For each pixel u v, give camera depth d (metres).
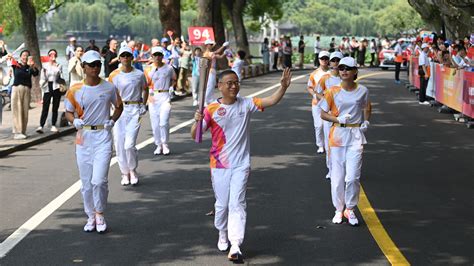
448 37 35.72
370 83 34.34
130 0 45.03
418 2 37.53
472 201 10.31
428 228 8.84
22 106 15.80
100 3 116.00
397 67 34.38
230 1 46.59
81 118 8.66
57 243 8.21
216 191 7.68
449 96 21.11
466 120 19.11
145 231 8.71
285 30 117.44
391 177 12.01
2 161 13.67
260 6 53.94
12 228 8.84
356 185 8.81
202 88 7.56
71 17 115.38
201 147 15.09
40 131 16.73
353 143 8.80
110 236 8.49
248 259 7.59
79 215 9.51
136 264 7.44
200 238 8.41
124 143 11.25
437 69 23.12
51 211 9.71
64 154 14.48
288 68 7.51
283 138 16.38
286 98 26.09
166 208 9.88
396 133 17.42
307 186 11.22
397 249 7.95
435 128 18.41
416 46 29.70
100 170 8.58
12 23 31.91
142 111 11.31
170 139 16.22
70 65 17.33
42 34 117.12
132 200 10.36
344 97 8.73
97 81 8.66
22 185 11.39
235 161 7.56
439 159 13.81
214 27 38.75
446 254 7.79
